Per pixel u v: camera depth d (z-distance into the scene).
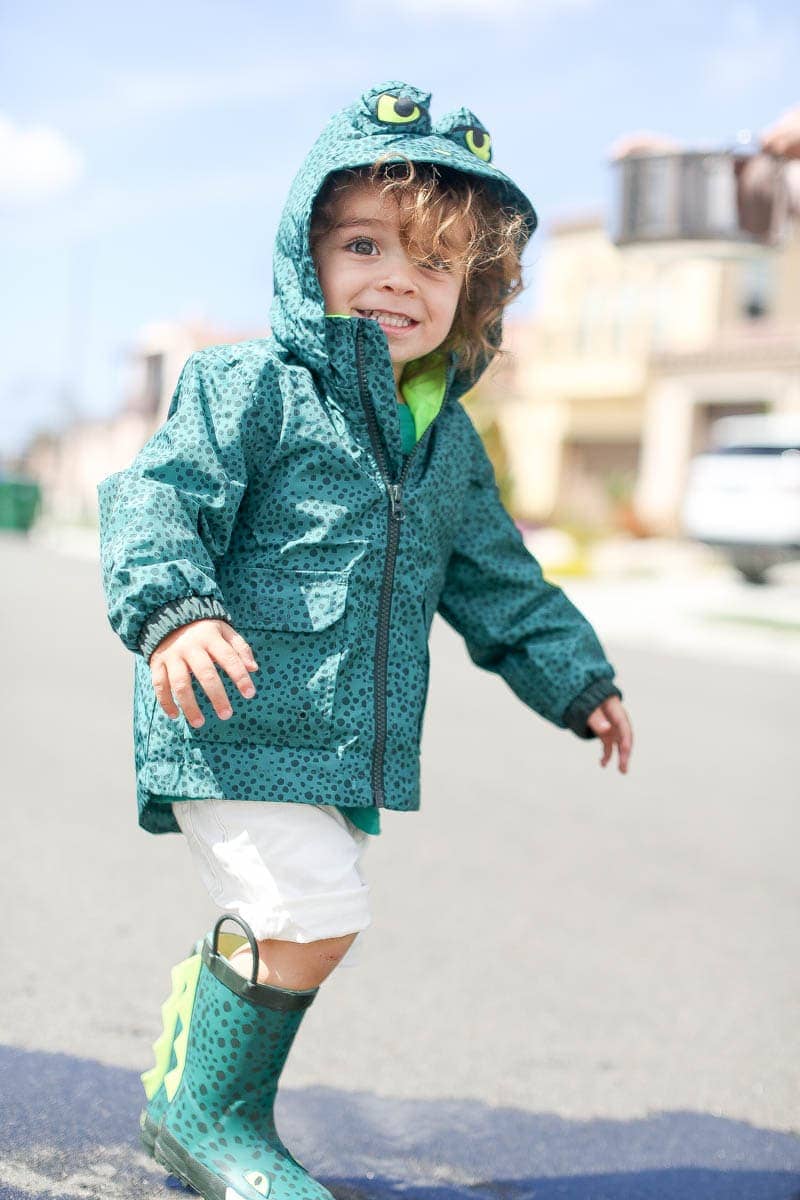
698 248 3.65
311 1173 2.16
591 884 4.09
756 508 15.22
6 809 4.50
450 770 5.75
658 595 15.92
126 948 3.21
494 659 2.34
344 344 1.98
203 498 1.89
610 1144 2.36
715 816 5.18
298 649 1.92
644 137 3.64
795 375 25.70
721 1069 2.74
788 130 3.49
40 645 8.80
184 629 1.76
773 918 3.85
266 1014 1.92
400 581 2.00
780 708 8.30
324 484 1.96
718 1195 2.19
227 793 1.89
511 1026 2.89
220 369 1.98
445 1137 2.34
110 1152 2.14
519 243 2.24
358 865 1.97
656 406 28.00
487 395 27.95
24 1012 2.73
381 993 3.03
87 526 31.58
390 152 2.01
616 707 2.29
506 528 2.31
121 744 5.74
